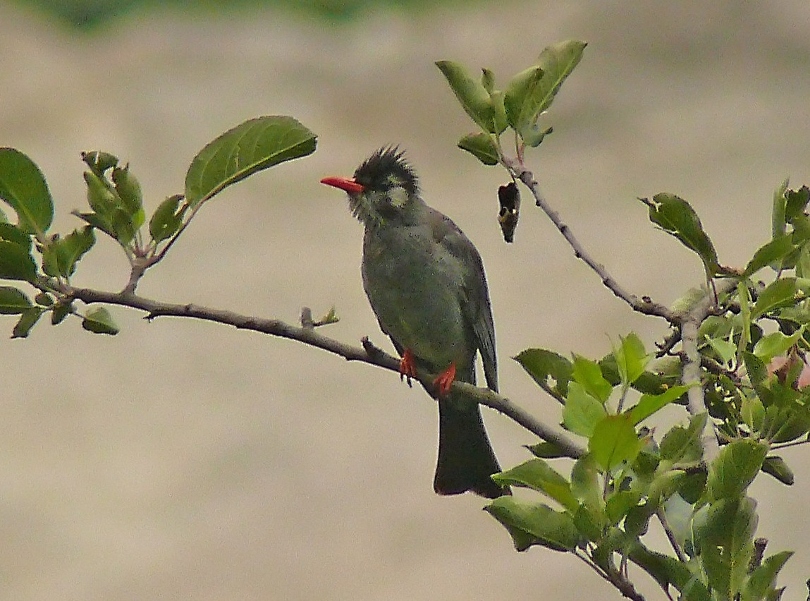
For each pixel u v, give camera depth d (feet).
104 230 15.97
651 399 12.24
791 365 14.23
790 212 15.78
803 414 13.84
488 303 24.63
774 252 14.69
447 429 23.00
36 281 15.67
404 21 87.04
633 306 15.98
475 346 24.59
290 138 16.14
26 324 15.92
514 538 12.65
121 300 15.88
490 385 24.18
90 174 15.88
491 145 17.08
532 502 12.51
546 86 17.02
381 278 23.95
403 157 24.76
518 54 80.23
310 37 86.74
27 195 15.81
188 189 16.14
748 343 15.20
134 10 90.12
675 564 12.35
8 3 88.17
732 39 80.38
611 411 14.25
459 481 23.02
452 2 87.40
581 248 16.42
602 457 12.35
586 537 12.30
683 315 15.72
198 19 88.89
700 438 13.37
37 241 15.88
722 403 15.21
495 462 22.93
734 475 12.34
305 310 16.87
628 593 12.28
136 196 15.98
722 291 16.52
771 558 12.12
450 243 23.99
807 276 15.62
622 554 12.36
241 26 88.17
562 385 15.20
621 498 12.18
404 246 23.66
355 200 24.03
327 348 16.79
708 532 12.28
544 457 16.02
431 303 23.76
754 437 14.12
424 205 24.45
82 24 88.38
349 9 88.84
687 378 14.73
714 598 12.09
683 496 13.34
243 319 16.37
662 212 15.39
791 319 15.30
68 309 15.88
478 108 17.02
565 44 16.97
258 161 16.17
